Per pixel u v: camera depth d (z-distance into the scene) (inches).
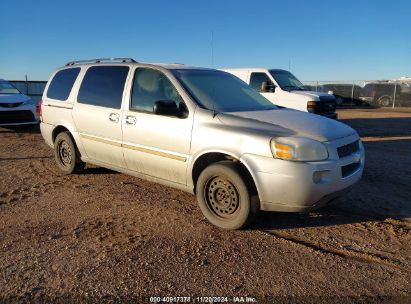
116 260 154.2
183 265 150.9
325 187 169.9
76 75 267.6
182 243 169.9
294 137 170.9
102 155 243.3
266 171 169.8
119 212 206.4
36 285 137.3
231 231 183.2
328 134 181.3
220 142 182.4
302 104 443.2
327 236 179.0
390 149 399.5
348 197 233.0
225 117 188.7
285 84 471.2
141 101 218.8
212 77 226.7
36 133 510.0
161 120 204.5
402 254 162.1
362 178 276.7
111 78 239.9
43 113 290.5
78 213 205.2
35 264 151.3
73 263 152.0
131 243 169.3
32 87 981.2
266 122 184.9
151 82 217.6
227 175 178.9
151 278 141.6
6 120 503.5
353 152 189.8
